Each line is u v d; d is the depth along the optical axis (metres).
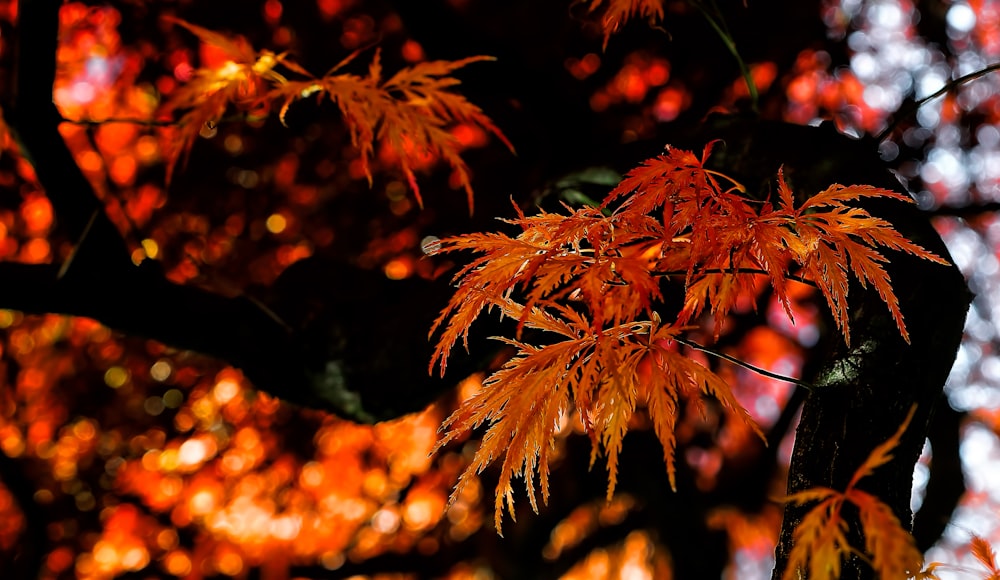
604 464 6.77
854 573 1.32
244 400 8.88
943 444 4.77
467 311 1.35
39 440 8.72
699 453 7.34
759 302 6.78
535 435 1.34
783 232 1.33
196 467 9.22
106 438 8.83
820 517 1.07
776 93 7.19
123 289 2.57
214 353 2.64
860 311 1.61
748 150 2.12
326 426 9.19
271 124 7.15
